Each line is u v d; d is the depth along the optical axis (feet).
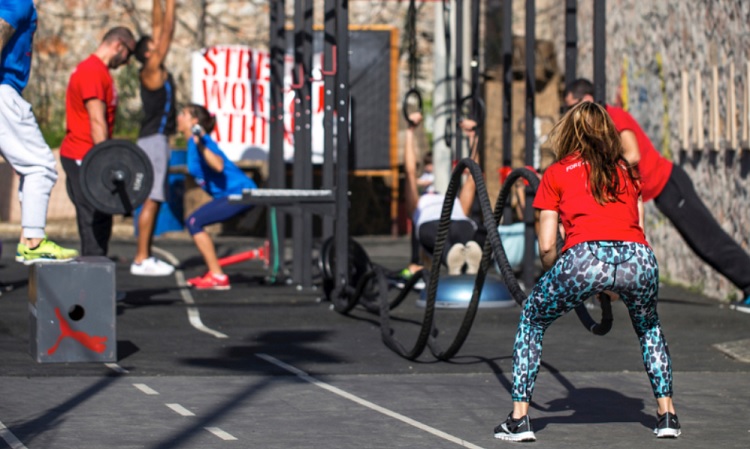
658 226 48.65
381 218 71.36
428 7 77.36
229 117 56.08
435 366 27.12
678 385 25.32
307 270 41.24
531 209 38.22
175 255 52.49
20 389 23.29
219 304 35.96
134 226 62.08
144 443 18.88
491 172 66.49
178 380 24.73
